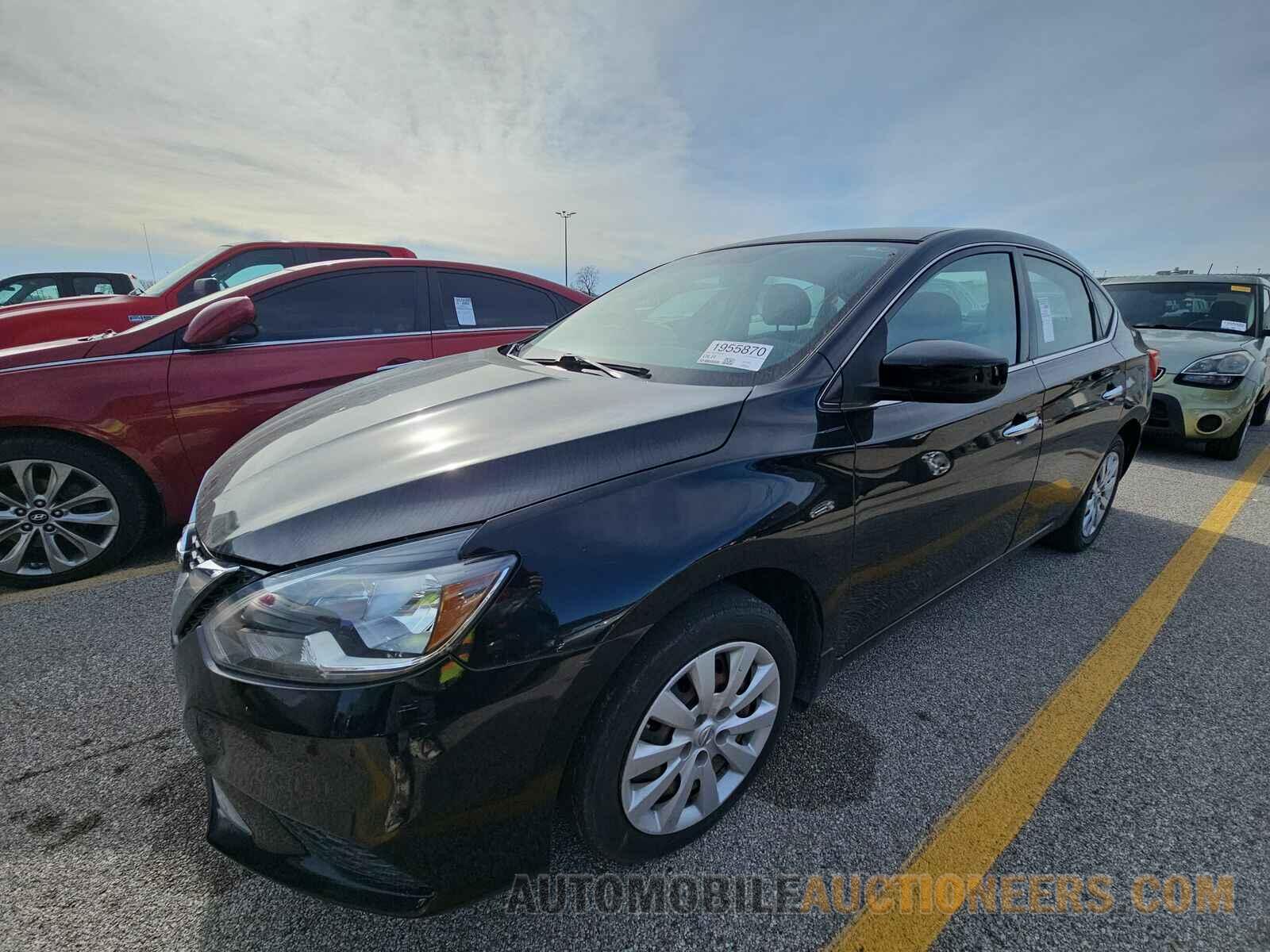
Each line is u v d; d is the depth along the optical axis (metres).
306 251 6.47
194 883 1.55
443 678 1.16
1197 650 2.58
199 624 1.32
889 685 2.34
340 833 1.21
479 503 1.30
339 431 1.76
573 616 1.25
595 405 1.70
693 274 2.64
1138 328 6.40
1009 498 2.46
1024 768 1.94
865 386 1.82
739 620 1.55
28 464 2.85
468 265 4.24
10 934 1.41
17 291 10.91
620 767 1.41
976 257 2.37
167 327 3.14
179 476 3.14
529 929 1.45
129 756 1.94
